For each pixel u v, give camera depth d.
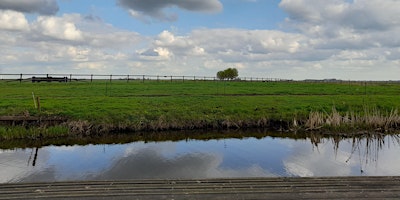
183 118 20.95
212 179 8.45
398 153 15.07
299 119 22.03
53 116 19.72
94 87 39.47
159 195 7.29
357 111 25.03
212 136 18.94
